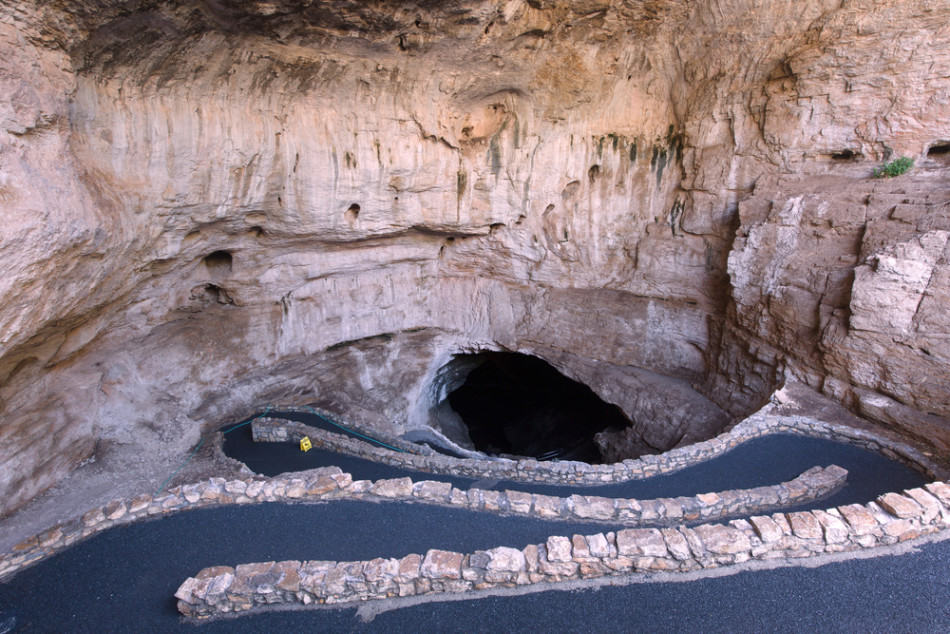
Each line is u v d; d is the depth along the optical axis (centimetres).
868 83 1091
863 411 1010
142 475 941
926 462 874
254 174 1009
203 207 952
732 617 548
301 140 1056
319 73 974
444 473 994
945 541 638
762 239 1223
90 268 709
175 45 731
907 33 1021
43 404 862
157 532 736
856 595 568
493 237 1631
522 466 954
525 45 1116
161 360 1151
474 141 1352
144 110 769
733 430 1033
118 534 731
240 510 783
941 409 912
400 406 1736
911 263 932
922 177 1037
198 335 1244
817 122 1174
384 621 562
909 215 978
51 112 589
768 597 570
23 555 670
